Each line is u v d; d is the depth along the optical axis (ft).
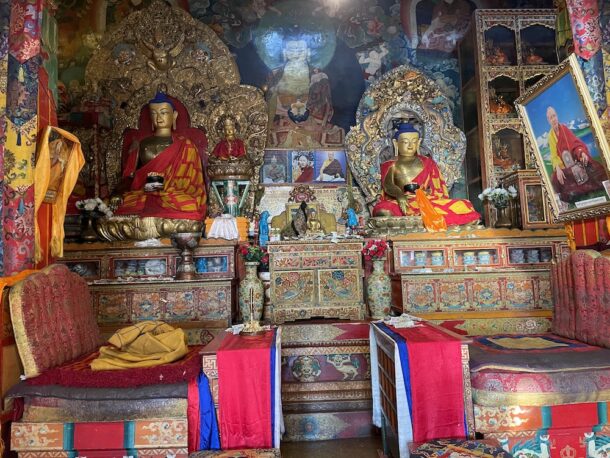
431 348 10.53
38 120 12.77
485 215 23.99
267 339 12.02
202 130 24.82
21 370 11.84
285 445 14.25
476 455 9.02
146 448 10.45
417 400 10.32
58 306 12.14
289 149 25.67
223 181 21.81
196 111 24.86
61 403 10.49
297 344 15.92
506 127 24.22
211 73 25.17
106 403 10.46
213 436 10.52
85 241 19.38
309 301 17.52
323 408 15.34
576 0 12.91
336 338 16.11
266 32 26.63
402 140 24.67
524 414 10.53
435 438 10.28
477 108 24.84
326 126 26.13
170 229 19.99
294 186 25.00
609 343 11.87
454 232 19.88
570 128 12.94
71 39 25.71
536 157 15.14
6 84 12.14
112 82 24.80
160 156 23.17
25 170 12.25
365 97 25.67
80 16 25.91
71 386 10.51
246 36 26.53
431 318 17.74
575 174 13.41
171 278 17.88
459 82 27.17
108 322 17.01
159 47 24.94
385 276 17.88
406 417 10.39
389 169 24.47
